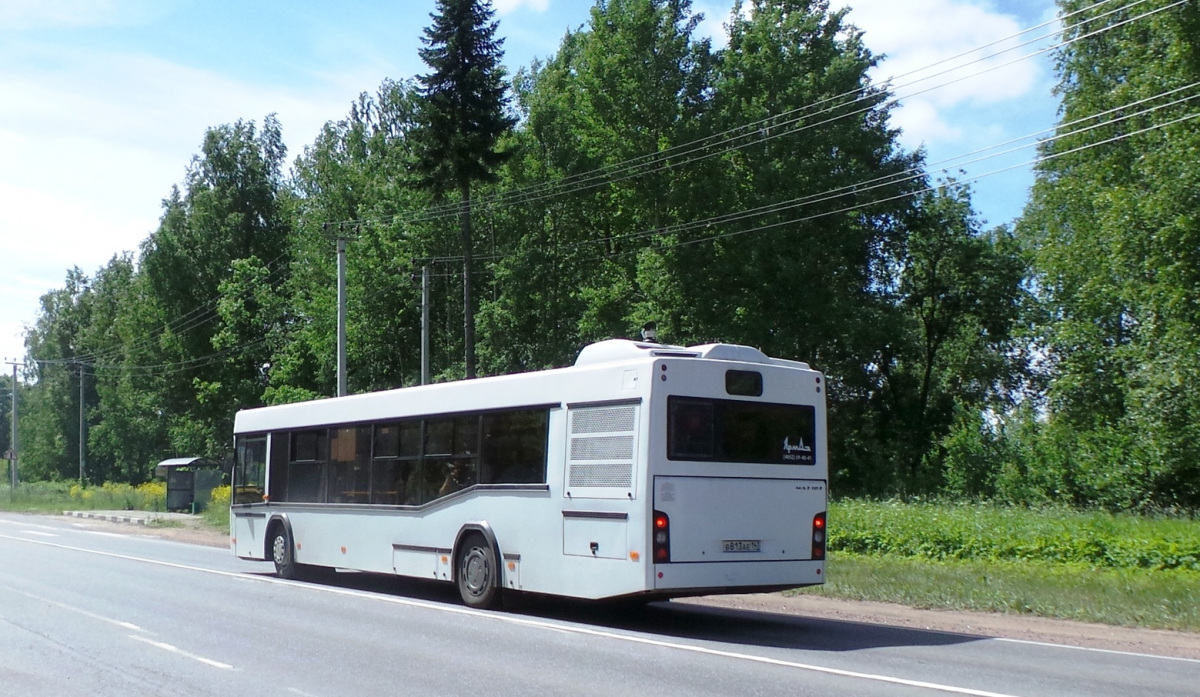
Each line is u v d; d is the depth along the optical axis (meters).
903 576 16.72
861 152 43.62
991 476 37.91
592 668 9.43
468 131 38.22
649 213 42.78
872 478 44.69
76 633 11.80
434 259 49.09
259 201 69.19
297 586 17.03
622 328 43.91
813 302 39.78
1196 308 27.31
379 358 55.94
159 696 8.36
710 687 8.48
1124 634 11.86
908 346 46.59
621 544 11.68
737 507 11.97
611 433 12.02
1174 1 27.39
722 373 12.12
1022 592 14.47
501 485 13.57
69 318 97.81
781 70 41.94
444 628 12.12
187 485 45.72
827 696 8.06
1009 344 51.88
